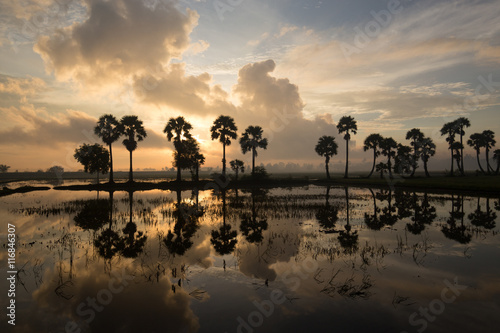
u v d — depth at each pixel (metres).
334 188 38.53
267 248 9.96
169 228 13.41
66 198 26.80
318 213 17.28
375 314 5.39
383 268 7.86
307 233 12.19
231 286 6.80
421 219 15.12
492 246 9.96
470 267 7.88
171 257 9.07
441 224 13.80
